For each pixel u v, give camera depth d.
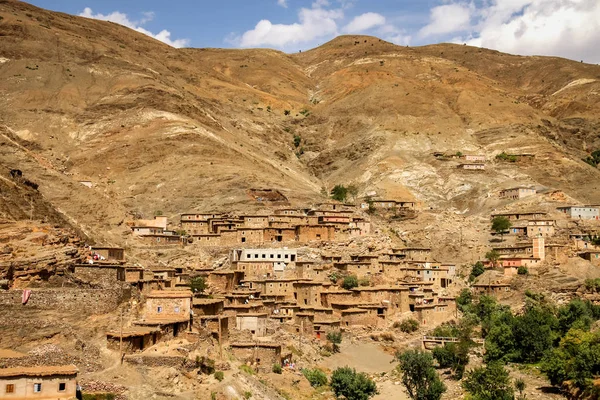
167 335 94.62
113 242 174.50
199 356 91.75
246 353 110.44
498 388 120.19
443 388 118.44
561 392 125.31
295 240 198.25
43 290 92.38
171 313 100.38
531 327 147.75
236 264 174.62
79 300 93.69
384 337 152.75
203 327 104.25
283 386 108.12
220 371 93.50
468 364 142.25
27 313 90.00
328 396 112.88
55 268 103.62
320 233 199.50
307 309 150.00
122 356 85.50
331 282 169.25
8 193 145.38
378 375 133.62
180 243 192.75
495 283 195.00
